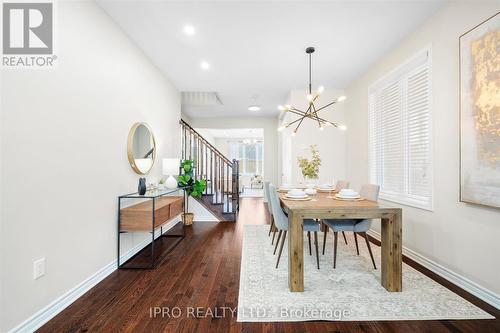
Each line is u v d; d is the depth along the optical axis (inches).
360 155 167.9
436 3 92.8
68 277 77.7
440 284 89.2
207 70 154.8
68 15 78.3
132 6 93.8
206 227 178.5
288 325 67.0
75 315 71.6
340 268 103.7
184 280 93.7
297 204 92.7
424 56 104.3
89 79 88.4
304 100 194.5
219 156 213.2
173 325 67.0
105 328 65.8
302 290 84.3
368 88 154.9
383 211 85.4
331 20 102.3
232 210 207.0
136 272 101.2
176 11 96.3
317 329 65.4
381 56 136.9
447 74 92.8
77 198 82.2
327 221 112.1
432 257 101.0
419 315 71.0
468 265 84.1
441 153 96.0
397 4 93.0
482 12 77.7
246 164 480.1
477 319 69.3
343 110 194.2
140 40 118.6
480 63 77.4
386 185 139.3
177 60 140.3
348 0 90.2
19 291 61.6
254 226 181.3
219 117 307.0
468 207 84.0
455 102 89.3
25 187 63.4
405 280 92.4
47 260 69.7
